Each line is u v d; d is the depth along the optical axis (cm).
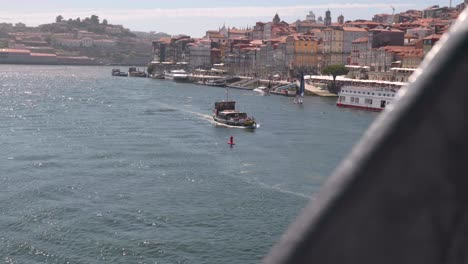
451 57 278
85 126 12850
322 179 7975
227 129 13050
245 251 5266
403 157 270
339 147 10600
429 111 273
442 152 269
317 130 12988
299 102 19962
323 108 18588
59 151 9662
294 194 7138
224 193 7119
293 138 11700
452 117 271
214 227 5819
